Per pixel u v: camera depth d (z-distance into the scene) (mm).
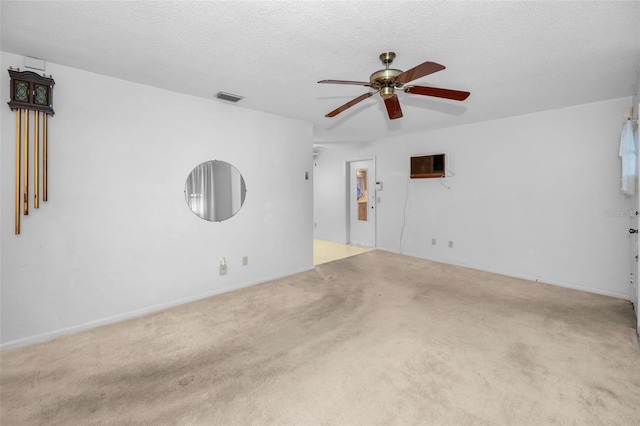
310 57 2242
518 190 3947
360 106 3484
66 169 2443
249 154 3625
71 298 2502
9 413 1625
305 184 4273
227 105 3402
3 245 2225
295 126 4105
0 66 2166
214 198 3340
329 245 6340
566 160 3555
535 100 3268
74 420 1581
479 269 4375
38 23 1807
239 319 2764
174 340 2389
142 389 1816
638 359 2070
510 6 1625
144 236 2867
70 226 2479
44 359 2127
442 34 1916
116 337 2439
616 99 3201
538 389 1779
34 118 2281
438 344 2285
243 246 3619
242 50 2137
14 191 2252
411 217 5215
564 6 1626
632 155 2760
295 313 2887
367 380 1875
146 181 2859
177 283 3092
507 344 2279
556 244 3670
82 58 2277
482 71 2494
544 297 3262
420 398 1716
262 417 1595
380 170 5664
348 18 1738
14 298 2271
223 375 1942
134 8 1651
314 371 1973
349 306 3045
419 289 3551
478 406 1650
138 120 2791
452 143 4582
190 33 1913
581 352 2164
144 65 2393
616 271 3268
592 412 1600
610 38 1964
